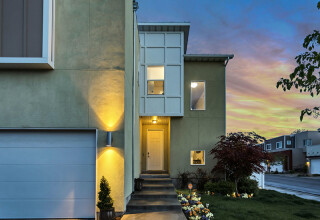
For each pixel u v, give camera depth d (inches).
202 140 474.9
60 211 247.6
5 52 252.5
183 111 467.5
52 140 256.4
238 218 264.4
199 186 449.4
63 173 252.4
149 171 510.0
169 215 247.9
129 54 307.6
